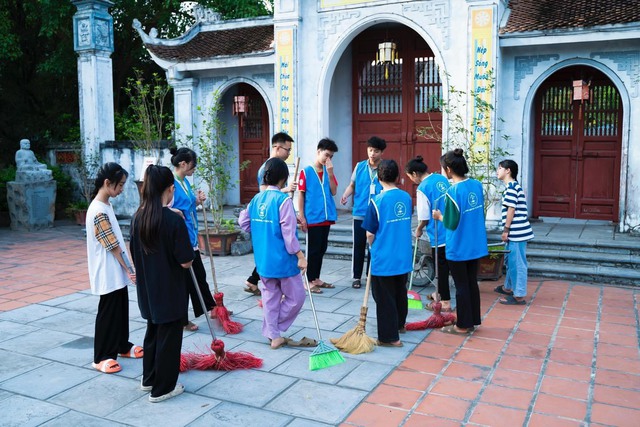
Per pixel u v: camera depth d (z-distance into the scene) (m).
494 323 5.31
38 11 13.30
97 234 4.15
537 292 6.39
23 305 6.07
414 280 6.72
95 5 11.64
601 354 4.52
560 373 4.14
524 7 8.80
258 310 5.78
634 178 8.10
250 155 12.08
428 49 10.07
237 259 8.34
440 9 8.67
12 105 14.85
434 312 5.23
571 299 6.09
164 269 3.61
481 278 6.88
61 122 14.91
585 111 9.22
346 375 4.14
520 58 8.78
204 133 11.60
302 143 9.87
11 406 3.69
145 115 11.07
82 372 4.25
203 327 5.26
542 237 7.79
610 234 8.04
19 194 11.02
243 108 11.48
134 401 3.75
